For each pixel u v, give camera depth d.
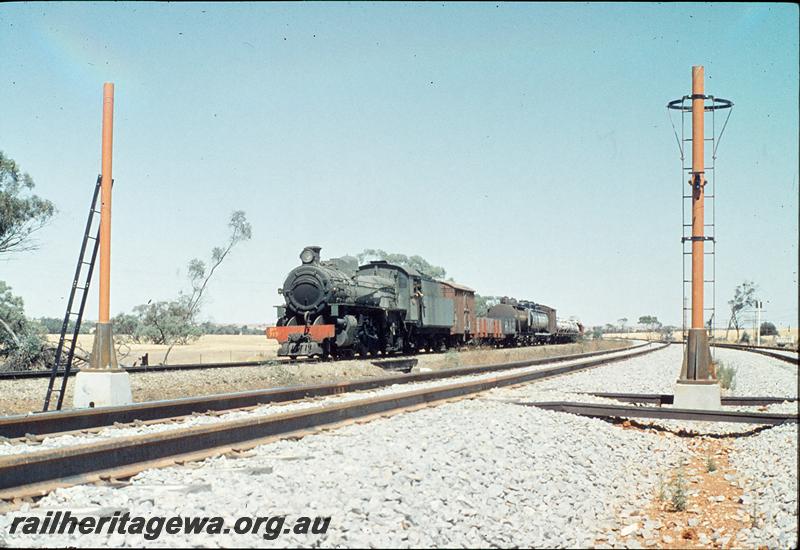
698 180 16.50
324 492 7.54
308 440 11.23
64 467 8.13
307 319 28.70
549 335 67.94
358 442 10.72
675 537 8.20
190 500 7.33
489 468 9.34
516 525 7.51
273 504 7.07
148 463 9.02
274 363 25.30
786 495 9.23
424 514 7.29
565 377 26.97
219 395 14.97
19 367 29.22
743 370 35.06
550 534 7.46
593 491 9.70
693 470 11.77
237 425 10.59
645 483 10.73
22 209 33.22
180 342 60.69
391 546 6.43
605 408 15.62
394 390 20.05
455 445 10.30
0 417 11.12
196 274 51.62
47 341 32.75
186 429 9.70
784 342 88.88
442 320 40.38
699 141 16.47
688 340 16.62
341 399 17.22
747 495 9.86
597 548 7.49
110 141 15.80
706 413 14.87
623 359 44.28
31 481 7.80
